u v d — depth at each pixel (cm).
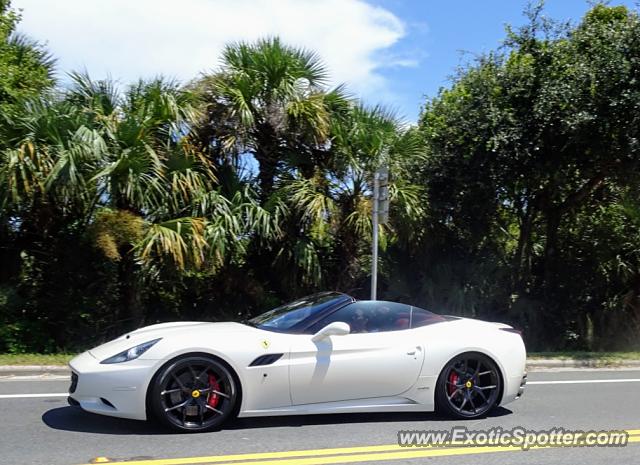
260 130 1273
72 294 1152
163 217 1144
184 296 1273
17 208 1100
